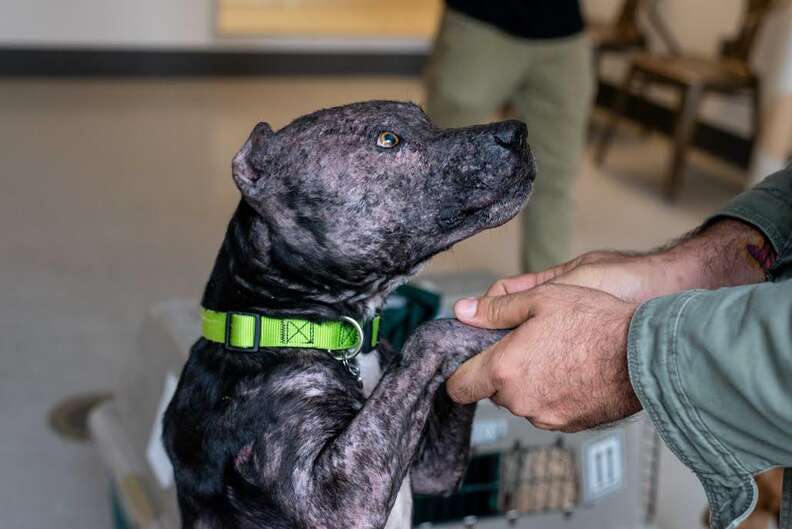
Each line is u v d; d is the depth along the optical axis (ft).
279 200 5.31
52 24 26.09
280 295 5.32
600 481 8.41
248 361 5.13
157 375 8.44
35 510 10.56
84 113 23.80
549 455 8.17
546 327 4.62
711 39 23.00
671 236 18.85
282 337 5.12
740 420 3.91
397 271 5.42
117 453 8.84
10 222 17.37
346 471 4.67
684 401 4.02
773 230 5.78
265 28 28.60
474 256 17.37
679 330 4.07
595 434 8.32
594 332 4.47
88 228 17.37
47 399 12.39
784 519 4.58
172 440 5.36
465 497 8.06
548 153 14.20
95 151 21.30
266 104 25.84
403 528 5.44
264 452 4.90
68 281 15.39
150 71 27.20
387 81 29.04
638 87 25.02
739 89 20.16
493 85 13.57
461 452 5.66
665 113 24.47
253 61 28.12
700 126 23.47
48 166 20.18
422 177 5.28
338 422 4.88
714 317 4.00
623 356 4.32
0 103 23.98
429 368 4.98
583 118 14.34
